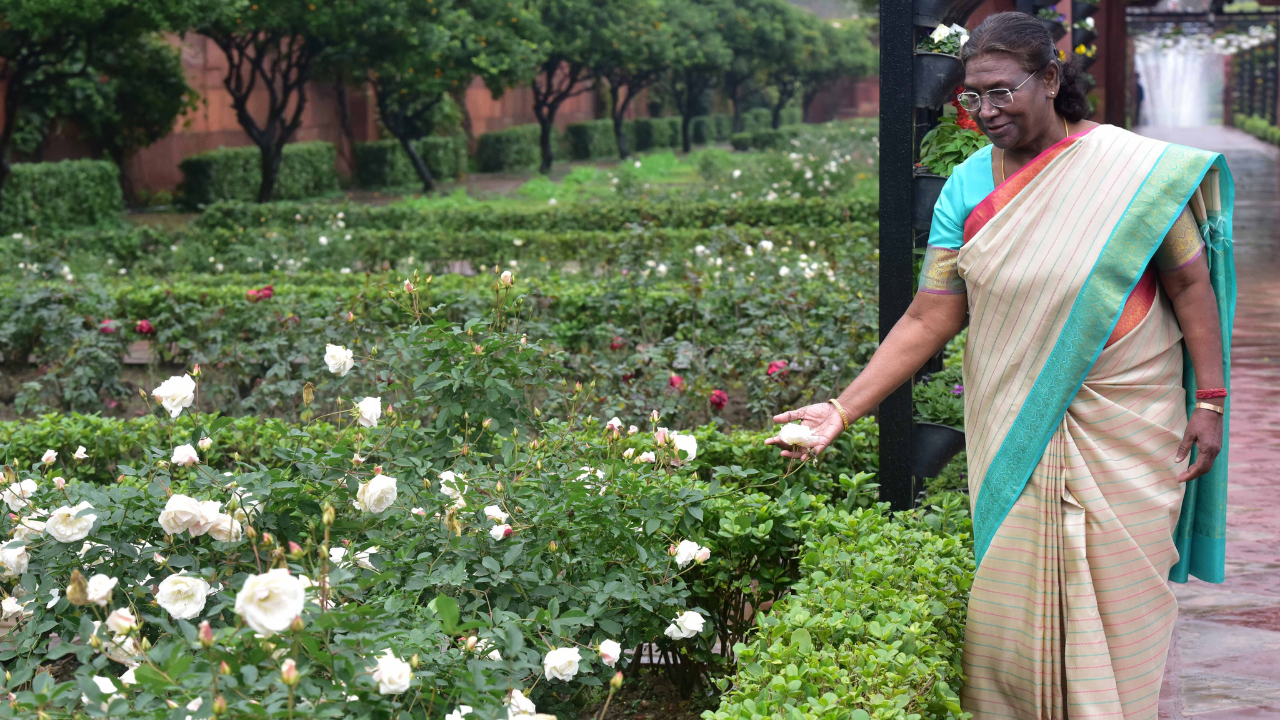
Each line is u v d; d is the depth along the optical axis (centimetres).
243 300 736
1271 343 842
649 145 4828
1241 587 399
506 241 1183
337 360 302
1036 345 229
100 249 1211
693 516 289
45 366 717
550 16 3158
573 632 250
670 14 3975
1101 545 227
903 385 349
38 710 189
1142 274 228
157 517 261
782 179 1612
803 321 624
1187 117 5962
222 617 244
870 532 296
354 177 3023
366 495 240
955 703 212
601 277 966
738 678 230
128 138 2267
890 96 344
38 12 1459
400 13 2072
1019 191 233
